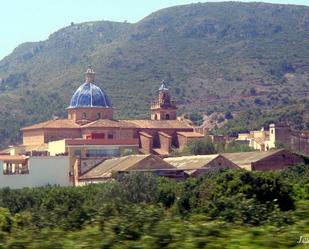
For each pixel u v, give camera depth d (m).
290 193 122.06
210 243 31.44
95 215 41.69
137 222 36.03
